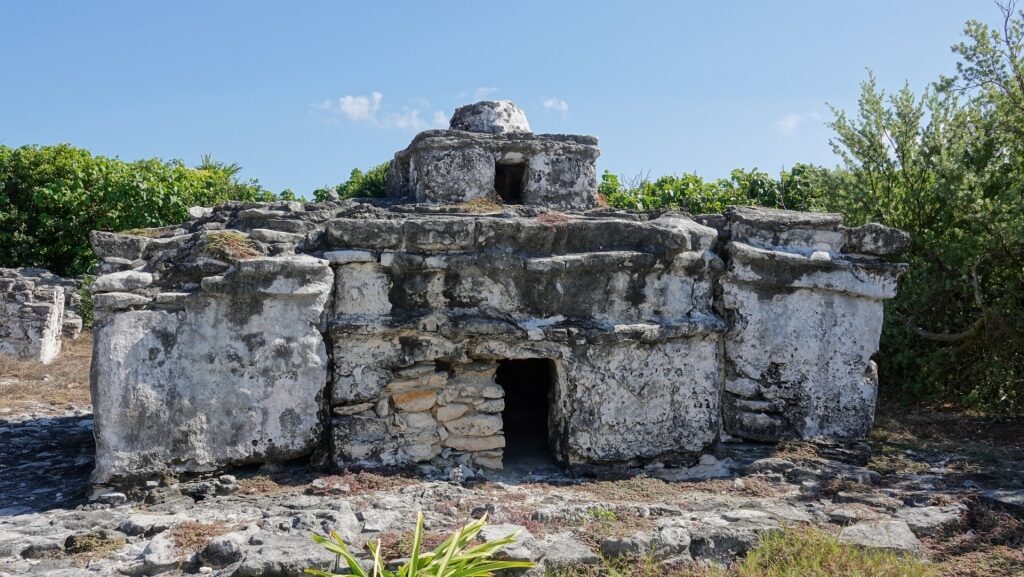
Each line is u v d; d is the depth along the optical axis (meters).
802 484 6.37
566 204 8.55
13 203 18.69
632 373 6.76
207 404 5.98
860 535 5.18
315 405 6.27
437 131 8.12
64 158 18.77
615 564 4.78
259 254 6.23
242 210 6.85
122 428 5.75
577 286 6.73
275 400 6.16
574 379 6.63
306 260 6.17
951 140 9.64
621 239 6.86
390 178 9.69
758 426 7.04
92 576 4.38
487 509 5.40
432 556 3.96
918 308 9.36
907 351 9.38
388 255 6.40
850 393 7.21
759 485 6.34
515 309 6.64
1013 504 5.77
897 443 7.59
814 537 5.06
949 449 7.48
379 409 6.41
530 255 6.69
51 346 13.98
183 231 7.20
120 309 5.78
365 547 4.67
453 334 6.44
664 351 6.86
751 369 7.07
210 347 5.99
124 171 18.28
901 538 5.17
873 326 7.27
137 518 5.21
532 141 8.39
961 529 5.52
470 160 8.19
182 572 4.51
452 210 7.34
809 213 7.52
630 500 5.88
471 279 6.59
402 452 6.41
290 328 6.19
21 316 13.67
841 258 7.19
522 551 4.60
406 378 6.46
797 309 7.13
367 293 6.44
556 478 6.55
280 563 4.35
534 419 8.37
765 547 4.97
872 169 10.41
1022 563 4.97
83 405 10.01
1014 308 8.89
